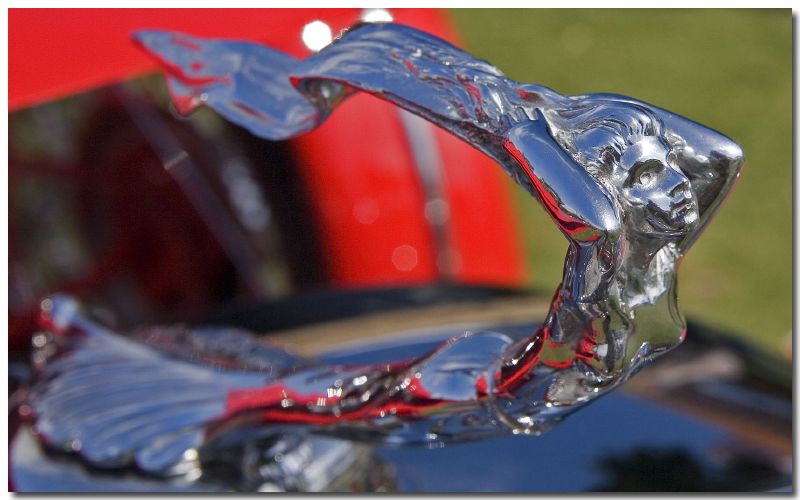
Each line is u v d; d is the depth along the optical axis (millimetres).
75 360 949
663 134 603
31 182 1808
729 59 4277
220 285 2025
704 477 1000
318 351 1219
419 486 924
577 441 1019
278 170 1935
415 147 1894
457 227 1896
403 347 1220
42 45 1081
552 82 4168
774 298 3195
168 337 1026
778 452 1054
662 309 610
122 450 858
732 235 3436
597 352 602
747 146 3803
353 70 682
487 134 640
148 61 1068
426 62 670
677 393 1143
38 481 869
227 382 841
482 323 1277
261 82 762
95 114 1912
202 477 858
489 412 662
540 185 590
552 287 3160
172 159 2004
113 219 1925
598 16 4566
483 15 4594
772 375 1236
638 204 585
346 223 1880
